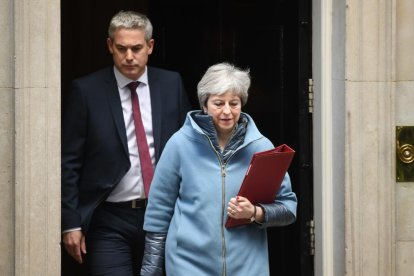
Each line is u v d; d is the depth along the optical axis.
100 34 11.33
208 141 6.11
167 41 9.38
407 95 7.20
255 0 8.45
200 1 9.03
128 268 7.19
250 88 8.36
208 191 6.07
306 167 7.89
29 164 6.81
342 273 7.30
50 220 6.86
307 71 7.89
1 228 6.85
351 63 7.14
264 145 6.23
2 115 6.80
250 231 6.14
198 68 9.12
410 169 7.21
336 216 7.42
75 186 7.06
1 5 6.75
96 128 7.06
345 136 7.18
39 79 6.79
